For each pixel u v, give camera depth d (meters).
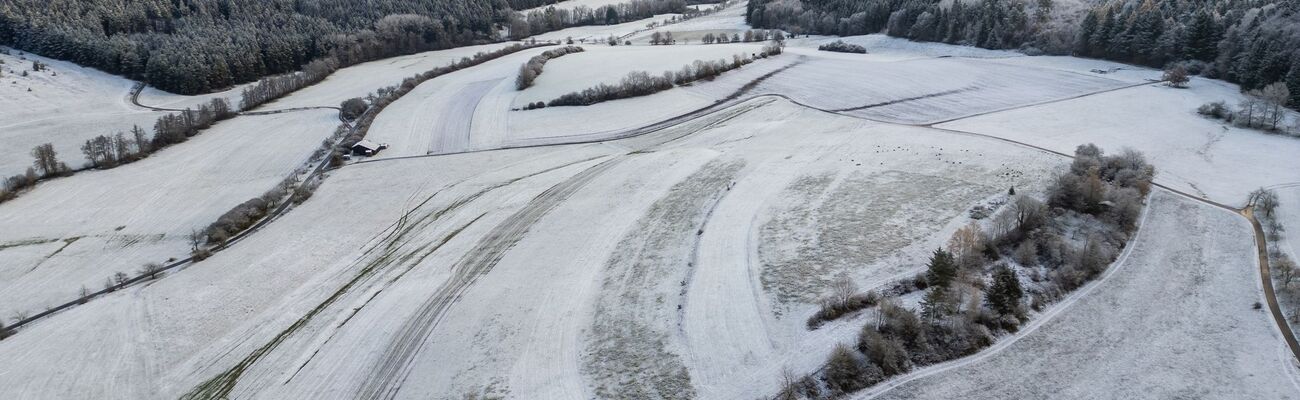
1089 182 68.69
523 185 86.25
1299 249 62.06
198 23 163.38
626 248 67.38
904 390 45.91
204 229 77.56
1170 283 57.44
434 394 48.50
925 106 111.88
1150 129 95.81
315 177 92.62
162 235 76.69
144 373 53.03
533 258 67.06
